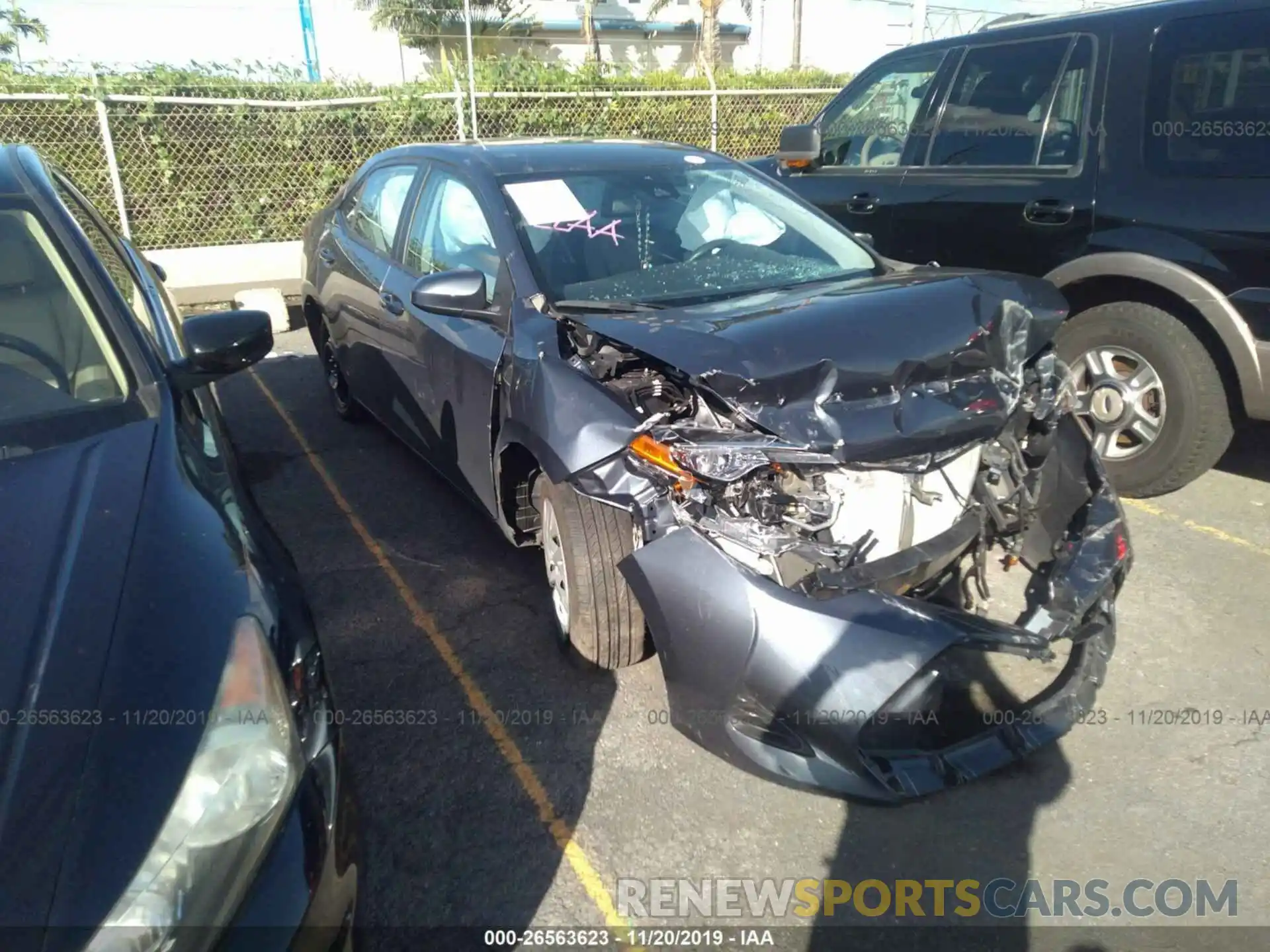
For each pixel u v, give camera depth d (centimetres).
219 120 915
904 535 279
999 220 490
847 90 607
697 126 1128
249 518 227
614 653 311
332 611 373
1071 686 284
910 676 239
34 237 273
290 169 950
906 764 252
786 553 255
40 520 194
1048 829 263
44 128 860
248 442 554
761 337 267
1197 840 258
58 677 162
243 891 160
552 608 371
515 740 299
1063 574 299
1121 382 453
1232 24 414
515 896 244
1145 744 294
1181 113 426
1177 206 422
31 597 175
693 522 260
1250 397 407
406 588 390
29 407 233
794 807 272
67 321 256
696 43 2622
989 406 283
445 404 383
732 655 251
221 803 160
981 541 312
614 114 1084
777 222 401
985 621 255
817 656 242
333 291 508
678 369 259
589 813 270
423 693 322
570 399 287
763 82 1228
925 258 533
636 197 388
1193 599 372
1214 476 493
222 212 938
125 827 149
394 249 448
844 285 336
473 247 379
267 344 272
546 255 352
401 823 267
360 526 445
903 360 269
